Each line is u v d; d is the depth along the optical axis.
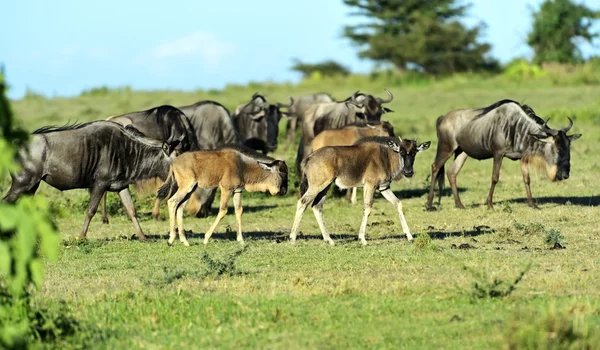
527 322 29.56
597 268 43.69
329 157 52.22
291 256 48.47
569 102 168.88
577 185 79.38
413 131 127.75
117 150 55.31
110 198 72.06
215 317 34.28
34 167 52.53
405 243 53.19
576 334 29.03
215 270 43.16
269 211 71.75
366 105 82.38
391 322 33.75
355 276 42.53
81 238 55.09
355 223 64.31
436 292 38.41
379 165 53.41
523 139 67.81
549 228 57.06
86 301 37.00
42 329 30.86
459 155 72.31
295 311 35.12
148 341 31.52
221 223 66.06
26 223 24.83
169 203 54.03
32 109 183.38
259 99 92.31
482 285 37.81
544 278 40.72
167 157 56.56
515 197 74.62
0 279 34.59
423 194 79.81
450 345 30.61
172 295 37.69
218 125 75.56
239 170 54.72
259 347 30.69
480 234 56.16
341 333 32.28
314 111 84.94
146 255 50.50
